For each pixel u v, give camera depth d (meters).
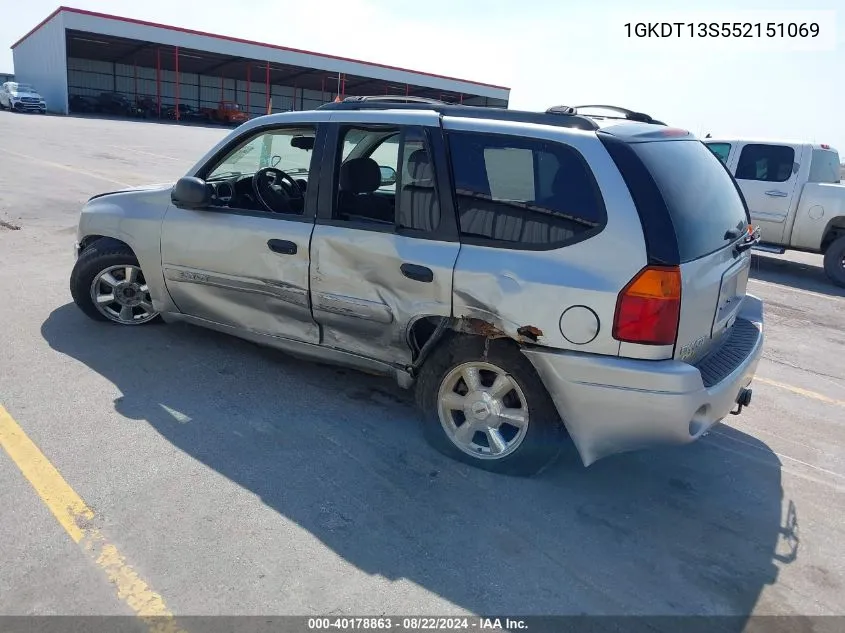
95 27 35.97
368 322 3.65
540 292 3.02
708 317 3.21
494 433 3.41
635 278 2.87
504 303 3.11
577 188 3.02
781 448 4.03
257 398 4.11
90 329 5.04
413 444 3.68
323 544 2.81
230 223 4.12
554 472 3.52
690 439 3.00
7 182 11.90
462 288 3.23
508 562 2.79
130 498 3.03
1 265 6.73
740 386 3.32
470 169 3.29
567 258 3.01
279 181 4.57
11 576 2.52
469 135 3.32
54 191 11.38
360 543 2.84
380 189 3.84
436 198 3.36
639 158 3.00
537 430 3.26
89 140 21.73
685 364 2.92
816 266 10.80
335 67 44.38
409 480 3.33
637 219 2.89
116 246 4.88
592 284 2.93
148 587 2.51
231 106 43.69
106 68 46.00
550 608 2.55
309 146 4.23
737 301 3.82
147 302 5.05
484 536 2.94
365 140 3.84
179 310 4.63
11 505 2.93
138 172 14.84
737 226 3.67
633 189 2.92
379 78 46.09
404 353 3.62
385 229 3.52
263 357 4.71
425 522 3.01
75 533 2.77
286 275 3.88
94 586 2.50
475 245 3.25
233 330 4.40
